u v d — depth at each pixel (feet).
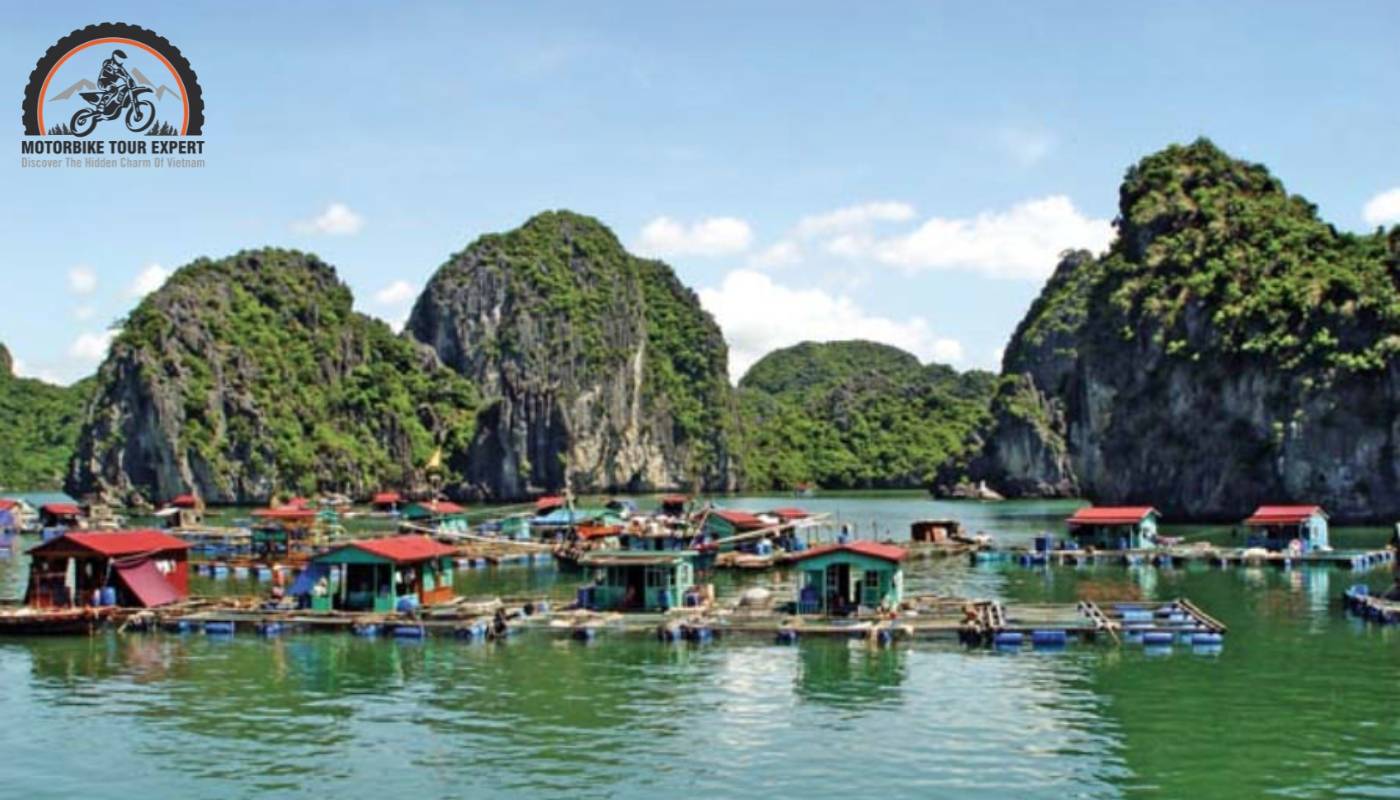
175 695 146.41
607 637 183.01
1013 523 529.04
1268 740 123.54
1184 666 159.22
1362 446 481.87
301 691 148.15
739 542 331.16
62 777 115.03
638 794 108.37
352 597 201.98
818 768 115.34
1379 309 485.56
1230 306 538.47
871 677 153.38
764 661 164.14
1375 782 110.22
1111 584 259.19
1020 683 149.18
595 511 428.15
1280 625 194.59
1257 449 516.32
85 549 202.18
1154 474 569.64
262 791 110.52
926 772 113.80
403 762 118.42
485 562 321.11
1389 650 170.40
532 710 137.80
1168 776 112.16
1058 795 107.14
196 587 265.54
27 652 174.29
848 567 197.57
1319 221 595.88
